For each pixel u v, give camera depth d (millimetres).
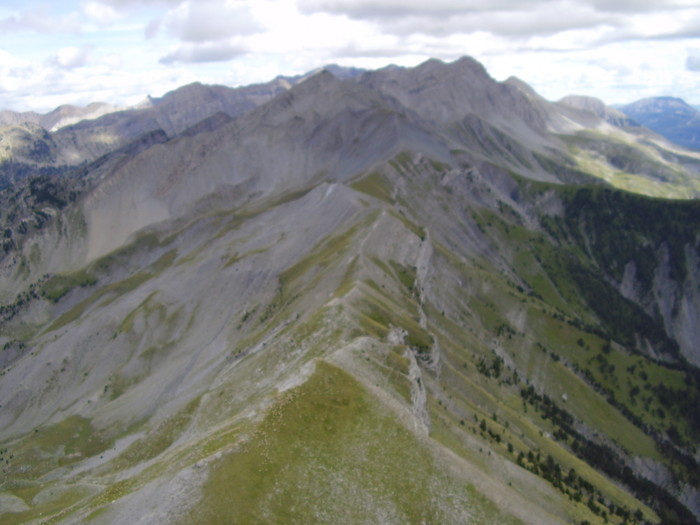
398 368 125875
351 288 171750
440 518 83000
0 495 155750
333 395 97375
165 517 70062
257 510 71938
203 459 78688
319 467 82000
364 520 77188
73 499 137375
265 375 144125
